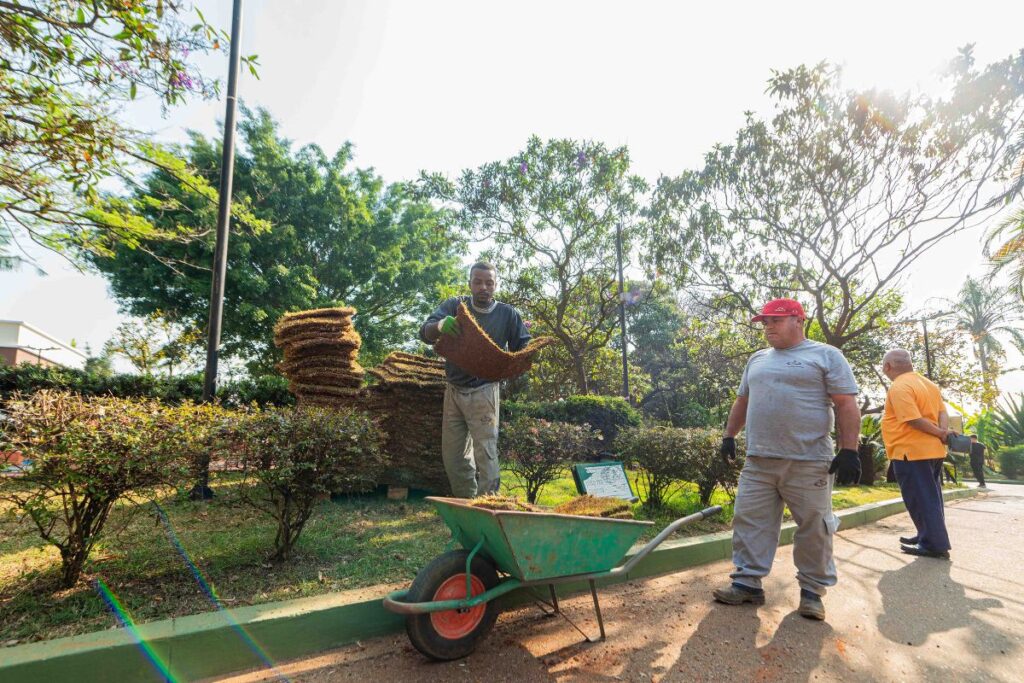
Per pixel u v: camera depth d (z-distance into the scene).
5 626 2.69
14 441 2.74
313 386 6.20
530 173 17.08
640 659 2.81
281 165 19.41
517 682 2.56
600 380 21.95
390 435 6.14
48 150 5.33
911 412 5.02
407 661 2.76
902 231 12.66
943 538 4.89
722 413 20.28
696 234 15.05
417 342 24.16
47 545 3.90
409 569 3.68
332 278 20.91
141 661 2.47
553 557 2.85
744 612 3.48
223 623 2.68
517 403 12.05
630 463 6.52
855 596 3.82
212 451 3.28
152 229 7.14
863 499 7.86
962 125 11.34
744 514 3.76
